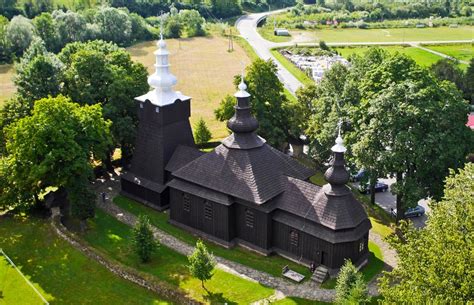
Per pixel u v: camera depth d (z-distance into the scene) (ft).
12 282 192.75
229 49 649.61
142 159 253.03
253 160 211.20
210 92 475.72
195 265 180.04
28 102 263.49
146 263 203.82
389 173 232.53
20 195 230.07
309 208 197.88
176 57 609.42
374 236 227.40
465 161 232.53
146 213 244.42
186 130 254.68
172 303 179.83
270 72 298.97
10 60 537.24
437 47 626.64
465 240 142.20
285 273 195.21
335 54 597.11
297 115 299.17
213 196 214.07
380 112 223.51
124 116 283.38
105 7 650.02
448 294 132.46
